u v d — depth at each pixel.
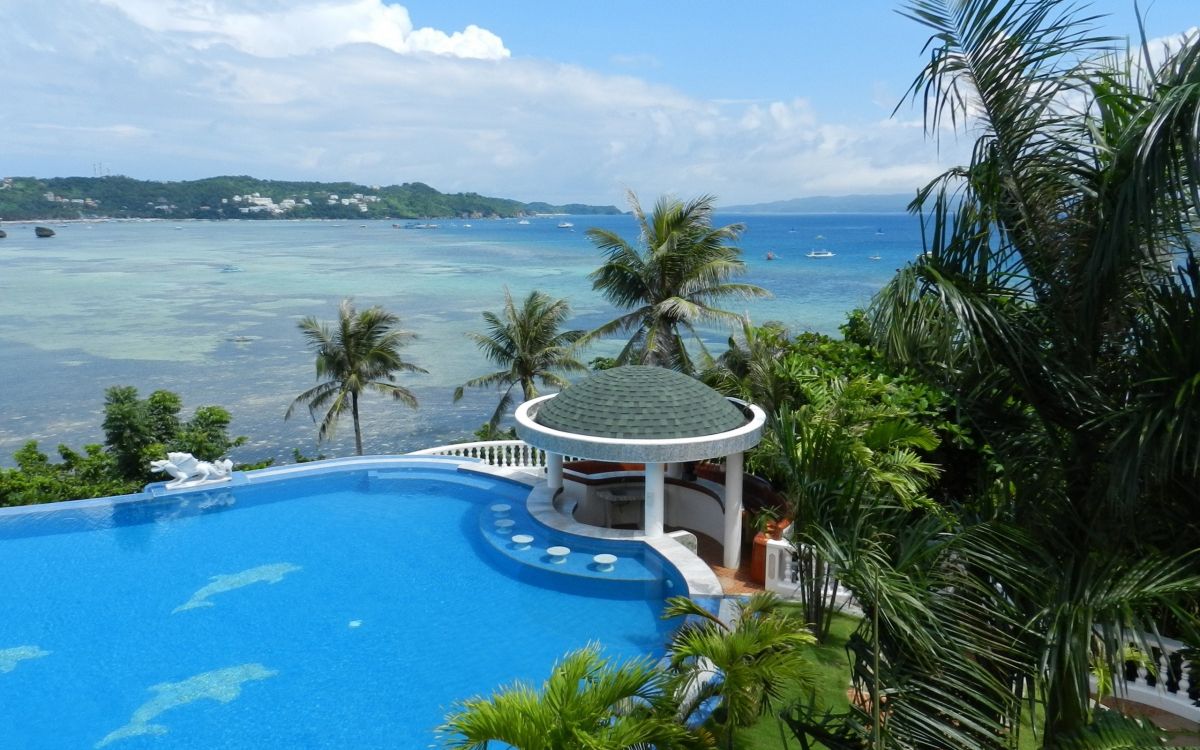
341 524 18.16
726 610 12.52
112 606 14.20
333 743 10.33
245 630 13.34
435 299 106.50
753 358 20.12
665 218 27.69
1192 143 4.98
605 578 14.57
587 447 14.79
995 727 6.05
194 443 29.73
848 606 12.21
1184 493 6.34
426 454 22.45
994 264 6.81
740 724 8.83
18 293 115.62
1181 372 5.82
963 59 6.55
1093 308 6.33
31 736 10.52
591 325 82.75
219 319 91.56
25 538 17.25
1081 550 6.59
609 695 6.45
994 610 6.20
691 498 17.48
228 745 10.30
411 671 12.06
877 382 14.66
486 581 15.18
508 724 6.00
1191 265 5.94
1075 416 6.77
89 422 50.91
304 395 38.66
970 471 15.48
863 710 6.54
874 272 129.75
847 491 7.48
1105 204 6.03
